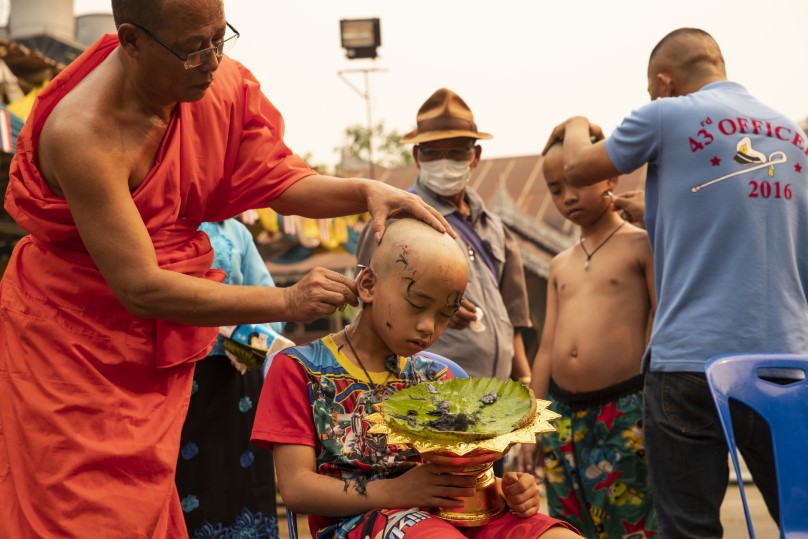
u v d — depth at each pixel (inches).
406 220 100.8
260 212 348.5
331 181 112.7
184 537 109.7
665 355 134.3
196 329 106.3
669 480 133.0
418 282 95.0
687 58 150.0
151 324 103.3
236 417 148.5
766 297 131.6
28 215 99.5
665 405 133.4
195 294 96.5
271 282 159.6
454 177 172.4
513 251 185.3
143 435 101.0
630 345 168.6
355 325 104.0
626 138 143.7
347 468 97.8
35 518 97.2
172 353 103.7
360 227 464.1
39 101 98.5
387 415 90.0
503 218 609.6
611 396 168.4
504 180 674.2
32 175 99.2
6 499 98.9
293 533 99.4
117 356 101.3
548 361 183.0
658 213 141.6
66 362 99.7
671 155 138.6
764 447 130.2
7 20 500.4
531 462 178.2
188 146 104.4
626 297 170.7
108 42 101.3
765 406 120.3
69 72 99.5
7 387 100.4
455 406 95.0
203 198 107.7
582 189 173.3
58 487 96.7
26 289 102.0
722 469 131.7
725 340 130.6
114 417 99.7
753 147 136.1
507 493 95.3
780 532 118.2
